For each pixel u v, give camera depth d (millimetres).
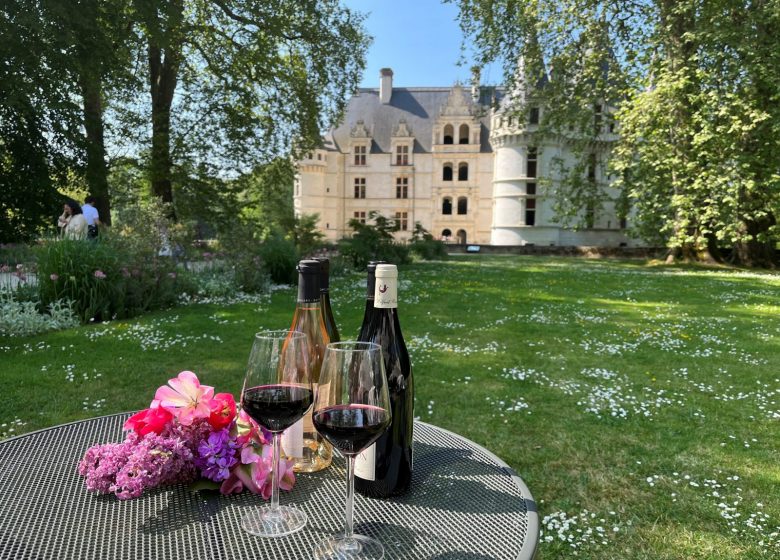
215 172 19453
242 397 1167
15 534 1077
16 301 7594
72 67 13164
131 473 1235
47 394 4230
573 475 3084
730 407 4352
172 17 13641
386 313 1516
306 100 19484
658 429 3830
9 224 16125
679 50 19859
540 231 46969
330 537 1113
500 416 4055
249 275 11820
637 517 2623
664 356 6094
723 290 13633
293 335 1210
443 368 5410
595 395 4586
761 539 2436
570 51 21062
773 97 17484
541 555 2299
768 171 18969
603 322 8414
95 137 16656
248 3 16484
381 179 56812
